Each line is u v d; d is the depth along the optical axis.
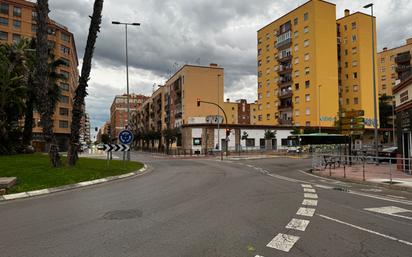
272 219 6.64
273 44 73.25
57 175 13.55
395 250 4.75
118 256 4.49
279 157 39.16
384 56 85.38
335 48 64.38
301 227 6.01
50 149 16.22
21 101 29.73
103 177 14.78
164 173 18.22
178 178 15.23
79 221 6.55
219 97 63.91
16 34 67.75
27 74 31.59
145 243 5.05
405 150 18.36
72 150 17.08
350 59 69.94
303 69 64.56
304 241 5.16
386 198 9.53
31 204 8.75
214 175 16.80
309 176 17.14
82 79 17.16
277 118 71.81
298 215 7.04
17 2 68.00
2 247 4.93
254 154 48.69
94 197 9.73
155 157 44.88
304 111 64.19
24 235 5.58
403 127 18.22
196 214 7.12
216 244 5.00
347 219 6.68
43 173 13.86
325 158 21.23
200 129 53.81
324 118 61.88
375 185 13.14
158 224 6.23
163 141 68.62
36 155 27.33
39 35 15.98
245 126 56.41
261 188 11.57
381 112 76.50
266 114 75.31
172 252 4.64
